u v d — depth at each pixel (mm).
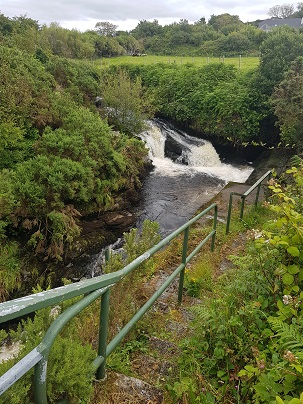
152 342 3074
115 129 17391
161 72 24844
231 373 2473
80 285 1727
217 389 2426
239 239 6230
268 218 7000
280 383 2096
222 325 2676
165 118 22438
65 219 8898
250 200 8992
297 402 1572
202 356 2707
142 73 26219
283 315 2430
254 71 19609
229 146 18688
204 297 3896
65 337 2164
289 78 13625
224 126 18344
